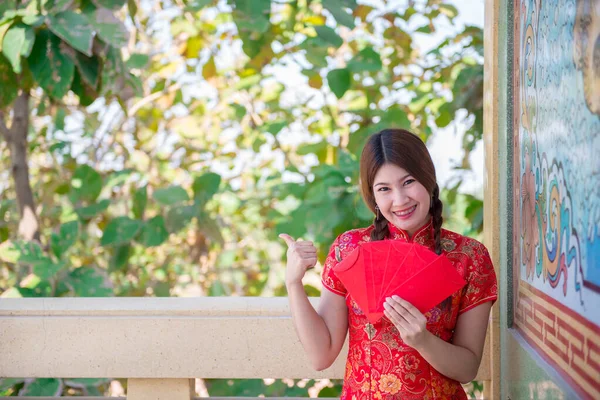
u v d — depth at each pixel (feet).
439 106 12.78
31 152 15.48
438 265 5.06
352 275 5.32
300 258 5.74
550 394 4.89
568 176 4.53
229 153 15.83
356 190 11.20
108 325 7.38
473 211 12.28
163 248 16.93
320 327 5.77
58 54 10.14
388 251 5.21
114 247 12.82
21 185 13.34
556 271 4.86
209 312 7.36
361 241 5.91
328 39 12.14
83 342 7.41
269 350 7.30
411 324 5.12
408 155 5.50
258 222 15.84
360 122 13.34
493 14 6.90
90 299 7.89
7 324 7.43
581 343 4.24
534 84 5.53
